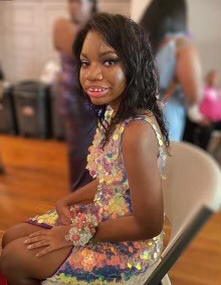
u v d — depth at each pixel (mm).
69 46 1362
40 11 2752
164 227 672
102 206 658
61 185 1933
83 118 1069
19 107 2996
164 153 635
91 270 634
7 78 3090
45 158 2514
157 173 587
